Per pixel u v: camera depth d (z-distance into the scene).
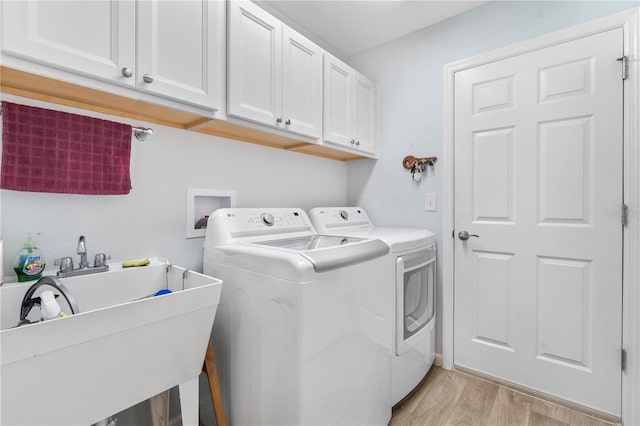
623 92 1.44
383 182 2.29
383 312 1.36
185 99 1.11
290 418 1.00
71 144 1.05
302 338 0.98
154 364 0.86
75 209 1.11
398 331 1.47
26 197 1.01
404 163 2.15
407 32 2.13
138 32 0.98
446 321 1.97
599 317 1.50
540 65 1.65
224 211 1.43
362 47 2.33
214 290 0.97
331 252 1.11
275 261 1.05
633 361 1.41
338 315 1.10
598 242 1.50
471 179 1.89
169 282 1.22
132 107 1.15
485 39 1.83
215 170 1.57
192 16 1.14
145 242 1.30
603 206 1.49
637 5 1.41
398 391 1.49
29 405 0.65
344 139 1.95
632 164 1.41
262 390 1.11
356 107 2.07
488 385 1.77
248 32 1.33
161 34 1.04
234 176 1.67
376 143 2.31
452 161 1.96
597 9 1.50
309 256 1.04
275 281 1.05
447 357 1.96
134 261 1.20
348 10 1.88
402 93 2.18
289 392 1.00
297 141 1.76
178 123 1.40
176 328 0.89
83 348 0.70
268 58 1.42
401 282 1.48
